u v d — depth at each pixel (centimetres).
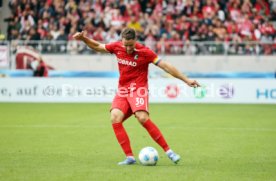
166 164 2148
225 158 2320
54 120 3928
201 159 2289
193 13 6028
